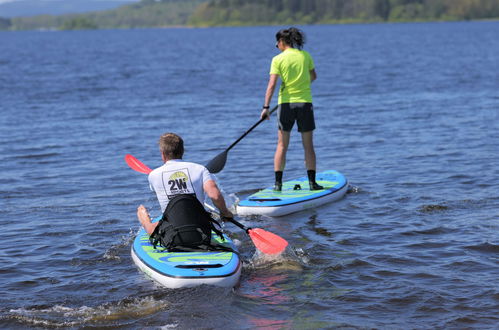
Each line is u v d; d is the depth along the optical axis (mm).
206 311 6219
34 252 8273
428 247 8133
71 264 7777
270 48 91250
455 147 15422
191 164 7473
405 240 8461
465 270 7234
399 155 14711
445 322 5883
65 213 10242
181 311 6234
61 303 6531
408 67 45375
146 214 7922
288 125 10789
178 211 7418
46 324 6016
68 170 13734
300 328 5805
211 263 7012
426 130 18203
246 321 5984
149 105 26344
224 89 32938
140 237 8211
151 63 59188
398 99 26422
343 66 48344
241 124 20594
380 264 7523
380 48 79188
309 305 6344
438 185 11633
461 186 11492
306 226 9383
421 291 6613
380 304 6336
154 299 6527
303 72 10617
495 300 6336
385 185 11828
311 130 10852
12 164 14453
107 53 84438
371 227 9172
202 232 7438
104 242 8664
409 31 169250
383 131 18297
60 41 160625
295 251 8117
